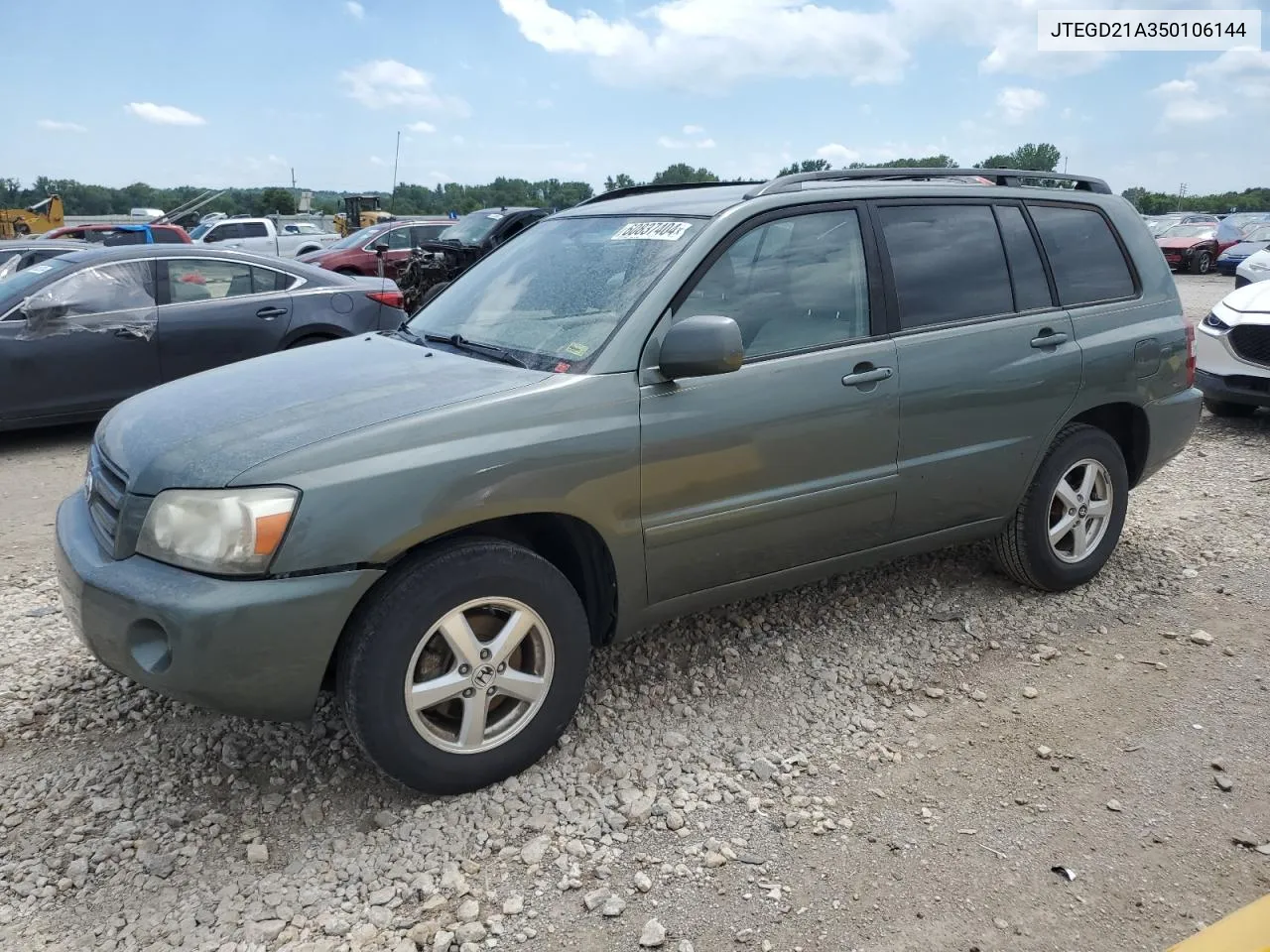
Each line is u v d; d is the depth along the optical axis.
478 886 2.62
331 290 8.32
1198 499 5.96
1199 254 25.78
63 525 3.13
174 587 2.59
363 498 2.64
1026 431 4.07
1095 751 3.26
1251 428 7.88
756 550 3.45
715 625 4.12
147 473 2.76
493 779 2.99
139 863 2.69
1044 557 4.30
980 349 3.87
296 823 2.87
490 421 2.86
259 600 2.55
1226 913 2.53
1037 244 4.21
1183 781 3.09
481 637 2.95
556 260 3.77
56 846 2.75
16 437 7.89
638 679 3.69
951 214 3.98
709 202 3.61
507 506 2.85
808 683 3.69
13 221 30.92
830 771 3.15
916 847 2.78
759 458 3.33
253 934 2.43
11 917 2.48
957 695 3.63
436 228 19.83
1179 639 4.07
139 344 7.46
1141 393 4.44
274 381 3.27
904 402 3.66
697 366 3.01
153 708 3.47
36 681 3.66
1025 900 2.57
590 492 3.00
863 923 2.49
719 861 2.71
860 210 3.72
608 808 2.93
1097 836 2.83
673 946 2.41
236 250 8.05
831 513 3.58
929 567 4.76
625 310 3.20
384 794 3.00
